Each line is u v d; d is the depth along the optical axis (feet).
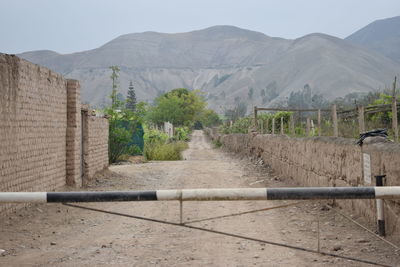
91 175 44.75
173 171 59.16
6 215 25.88
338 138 30.63
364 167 23.80
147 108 77.30
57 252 19.72
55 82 34.94
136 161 79.46
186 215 28.55
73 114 38.37
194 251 19.80
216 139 180.24
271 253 19.21
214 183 45.96
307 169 37.60
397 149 20.18
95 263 17.98
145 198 12.07
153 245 21.01
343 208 27.53
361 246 19.66
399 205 19.26
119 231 24.13
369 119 44.57
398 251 18.39
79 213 28.84
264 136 65.36
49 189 33.42
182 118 246.88
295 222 25.59
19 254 19.36
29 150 29.35
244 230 24.04
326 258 18.15
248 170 59.67
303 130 70.54
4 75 25.67
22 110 28.22
